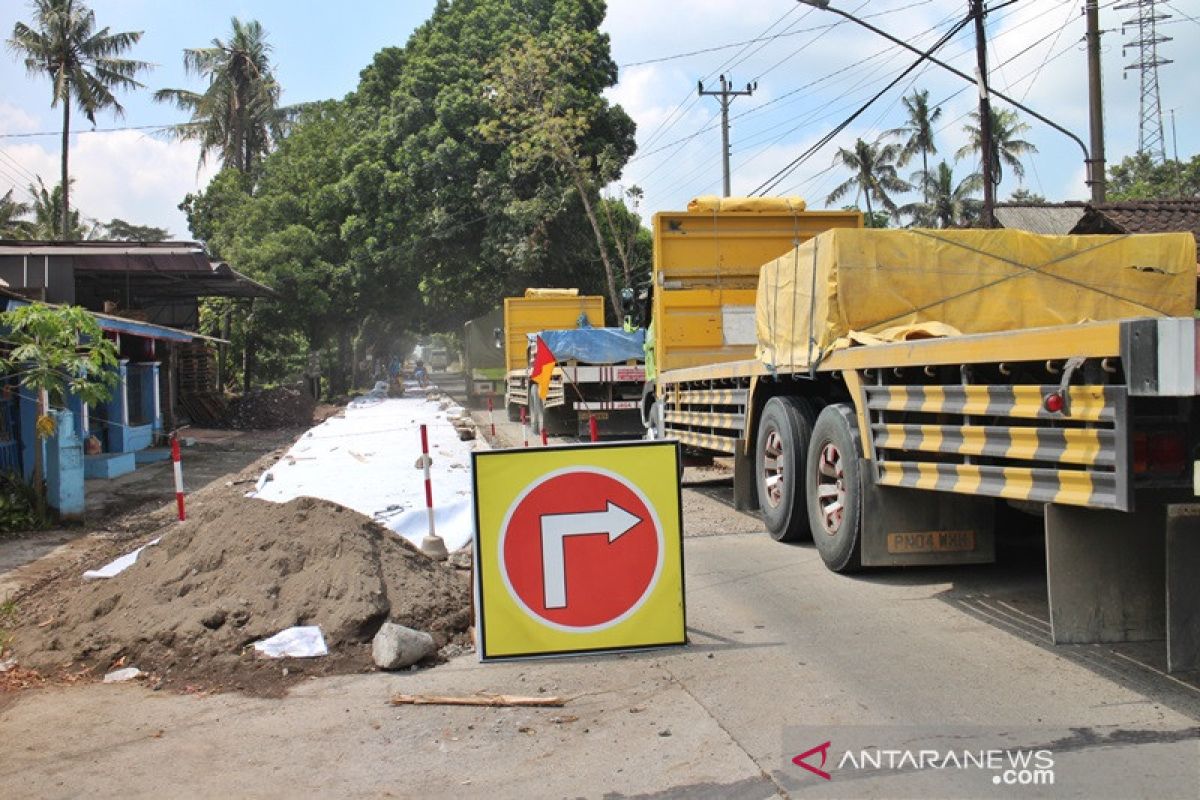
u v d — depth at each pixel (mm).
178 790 4184
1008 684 5043
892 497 7211
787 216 12484
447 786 4152
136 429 19938
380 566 6883
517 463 5887
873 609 6680
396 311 39719
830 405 7953
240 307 35344
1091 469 4715
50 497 11703
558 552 5891
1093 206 16047
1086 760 4074
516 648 5836
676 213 12242
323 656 5902
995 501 7371
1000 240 7812
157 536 10727
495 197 34750
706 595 7262
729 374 10242
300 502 7414
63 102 35188
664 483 6004
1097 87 16750
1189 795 3723
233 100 44250
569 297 27844
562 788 4086
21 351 10828
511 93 32219
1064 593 5270
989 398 5438
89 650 6141
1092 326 4496
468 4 38531
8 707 5328
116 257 19531
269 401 28500
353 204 37594
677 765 4254
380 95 40188
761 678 5332
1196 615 4676
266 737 4781
